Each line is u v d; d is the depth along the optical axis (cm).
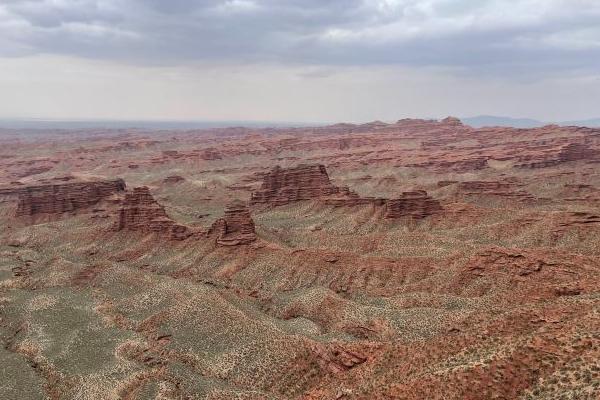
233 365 11038
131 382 10706
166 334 12900
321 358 10088
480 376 6962
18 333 13738
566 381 6247
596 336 6812
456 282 14212
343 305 13712
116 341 12738
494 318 9019
